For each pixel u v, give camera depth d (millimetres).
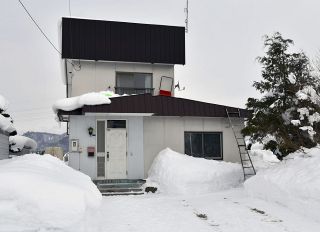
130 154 14656
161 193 12992
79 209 6473
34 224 5906
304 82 12789
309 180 8289
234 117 15477
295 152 11805
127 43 19062
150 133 15039
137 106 14156
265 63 13141
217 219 8109
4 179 6270
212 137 15750
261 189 9969
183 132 15367
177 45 19750
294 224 7352
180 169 13312
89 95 13758
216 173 13539
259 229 7121
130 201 10852
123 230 7152
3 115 15578
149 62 19203
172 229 7285
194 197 11641
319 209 7570
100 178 14305
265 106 12805
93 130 14445
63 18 18438
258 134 12844
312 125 11961
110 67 19062
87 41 18547
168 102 14672
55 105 14078
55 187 6641
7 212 5832
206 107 15195
